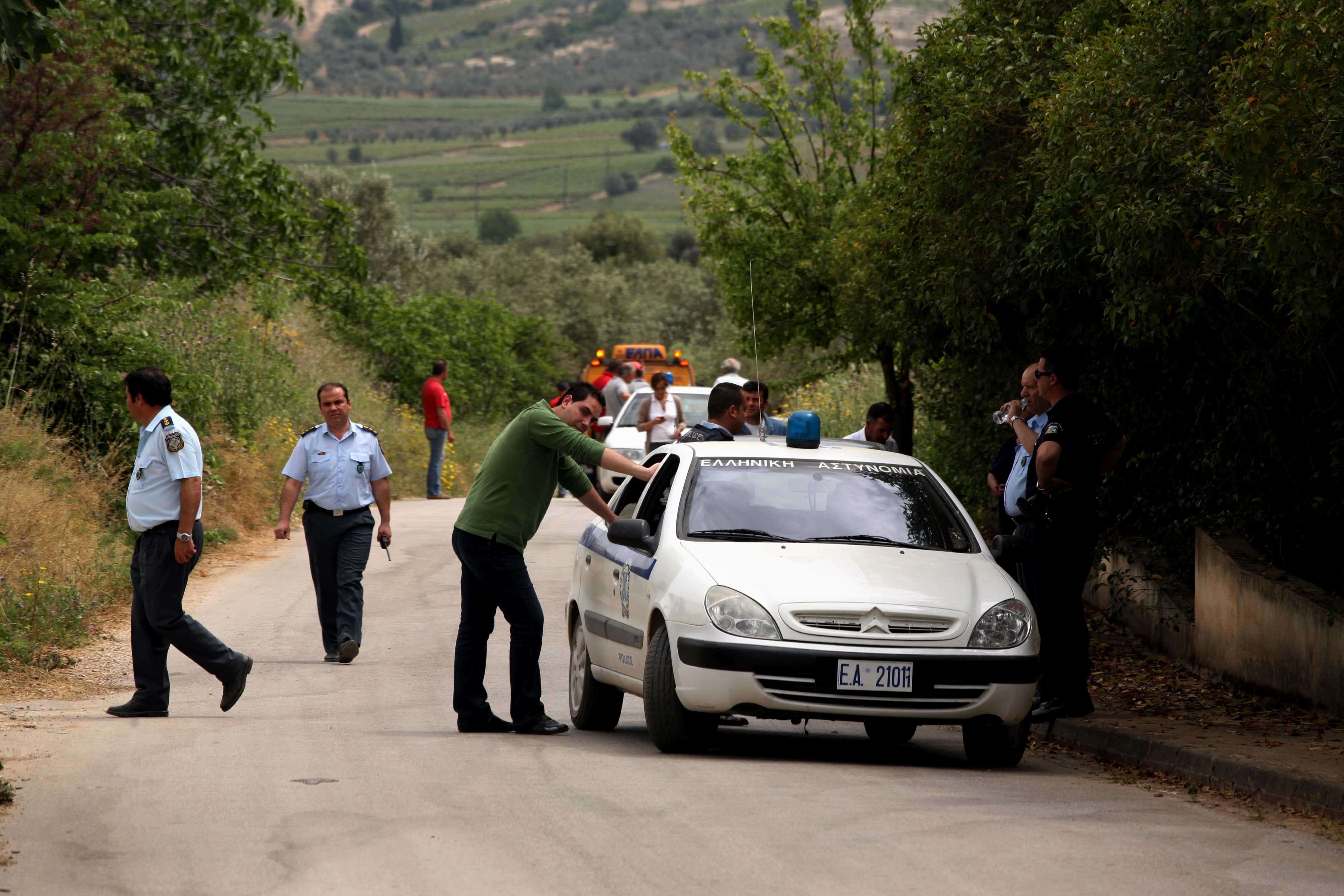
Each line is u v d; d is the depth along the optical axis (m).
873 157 53.47
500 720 21.75
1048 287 27.66
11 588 28.91
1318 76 16.61
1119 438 22.45
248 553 42.44
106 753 18.55
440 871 12.96
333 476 28.25
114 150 42.16
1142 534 31.73
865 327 39.78
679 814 15.38
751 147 55.31
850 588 19.08
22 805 15.45
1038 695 22.77
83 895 12.17
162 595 21.75
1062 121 21.81
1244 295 24.48
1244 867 13.98
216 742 19.56
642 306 177.25
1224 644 25.86
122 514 38.12
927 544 21.08
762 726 24.06
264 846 13.79
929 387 42.59
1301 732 21.14
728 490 21.44
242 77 57.16
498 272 174.12
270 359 60.62
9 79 35.44
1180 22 20.36
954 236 28.16
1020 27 28.73
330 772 17.50
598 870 13.05
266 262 58.47
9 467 35.44
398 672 26.94
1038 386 23.19
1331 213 16.80
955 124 27.16
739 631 18.66
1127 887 12.94
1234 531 27.28
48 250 41.06
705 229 54.50
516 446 21.45
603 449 21.33
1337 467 24.44
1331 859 14.66
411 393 89.25
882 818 15.41
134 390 21.97
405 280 144.38
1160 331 23.56
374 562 41.28
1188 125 20.23
